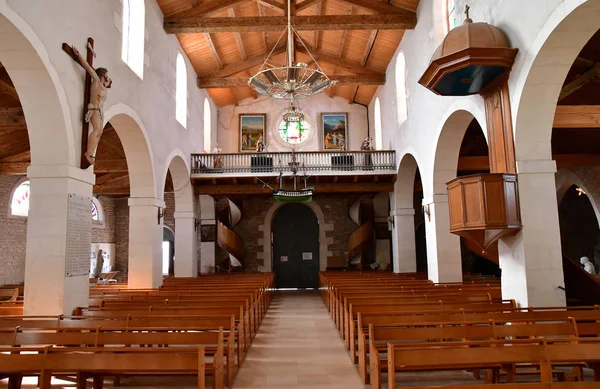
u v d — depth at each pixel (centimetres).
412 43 1324
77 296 750
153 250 1135
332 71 1906
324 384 574
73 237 739
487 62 716
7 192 1422
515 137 732
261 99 2098
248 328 794
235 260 1978
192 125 1611
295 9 1319
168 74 1309
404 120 1452
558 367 621
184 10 1285
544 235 725
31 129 715
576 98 1112
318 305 1403
